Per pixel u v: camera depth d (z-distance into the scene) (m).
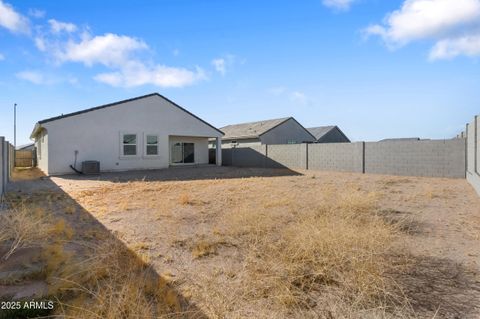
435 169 15.31
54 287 3.23
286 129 33.28
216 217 6.70
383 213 6.92
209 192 10.08
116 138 19.34
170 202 8.30
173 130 22.02
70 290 3.21
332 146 19.62
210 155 26.94
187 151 24.47
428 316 2.85
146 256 4.34
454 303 3.07
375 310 2.90
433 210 7.35
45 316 2.72
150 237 5.29
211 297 3.16
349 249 3.96
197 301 3.12
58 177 15.98
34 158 26.69
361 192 9.95
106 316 2.72
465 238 5.15
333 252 3.91
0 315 2.70
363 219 6.02
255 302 3.09
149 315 2.74
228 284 3.47
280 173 18.17
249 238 5.11
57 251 4.29
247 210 6.63
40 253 4.29
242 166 24.89
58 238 5.08
